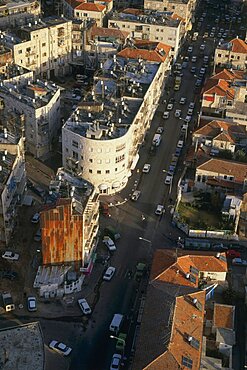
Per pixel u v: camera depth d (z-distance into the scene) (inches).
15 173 5315.0
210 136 6604.3
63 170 5260.8
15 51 7839.6
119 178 5925.2
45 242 4633.4
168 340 3759.8
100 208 5713.6
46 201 4881.9
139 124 6309.1
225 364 4092.0
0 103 6668.3
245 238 5467.5
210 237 5433.1
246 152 6555.1
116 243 5295.3
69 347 4210.1
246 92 7460.6
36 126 6338.6
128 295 4731.8
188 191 6097.4
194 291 4286.4
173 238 5413.4
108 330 4392.2
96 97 6486.2
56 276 4662.9
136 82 6820.9
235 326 4439.0
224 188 5940.0
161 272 4439.0
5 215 4992.6
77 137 5629.9
